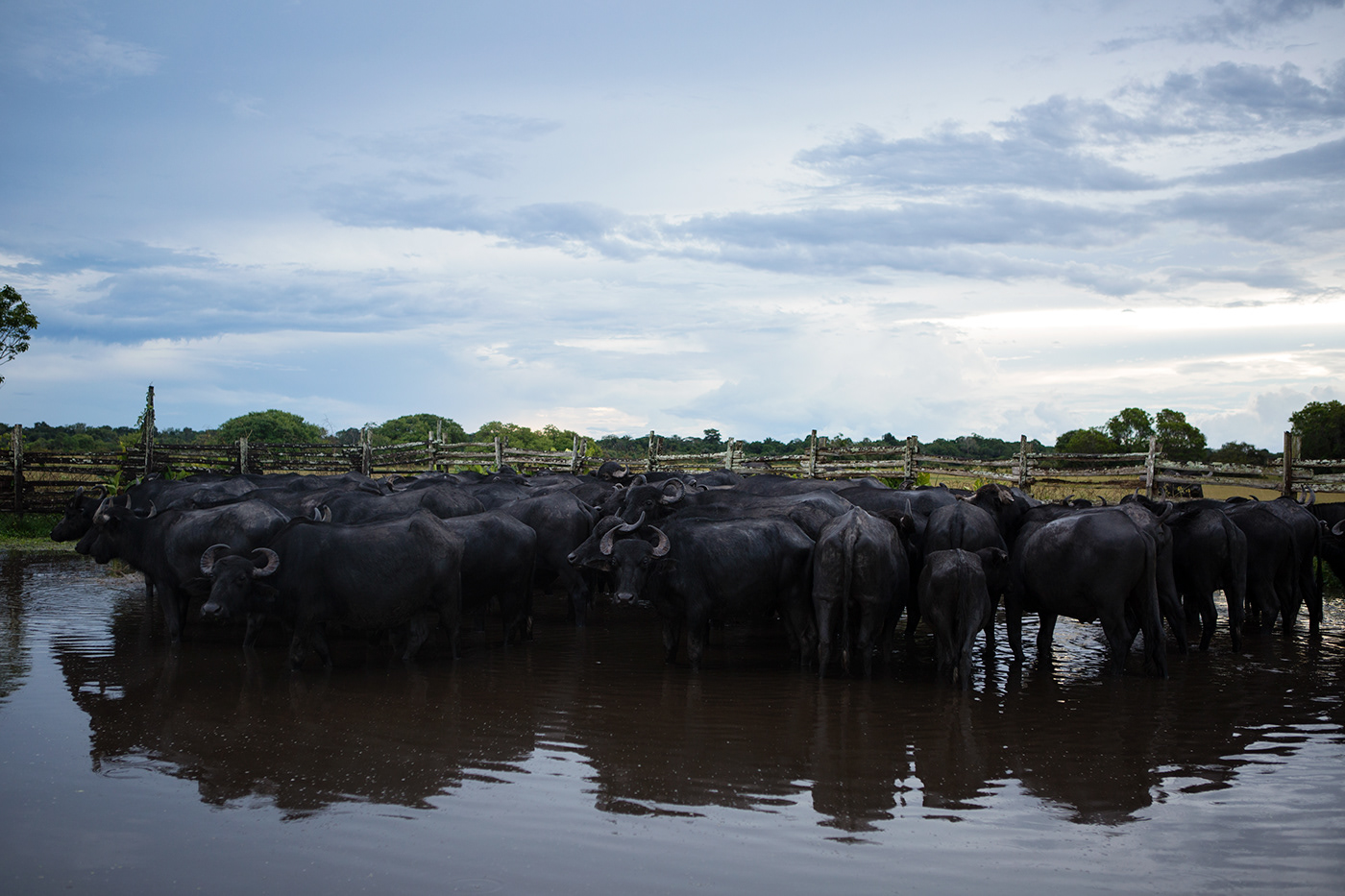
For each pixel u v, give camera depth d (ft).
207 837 17.95
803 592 34.91
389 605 33.24
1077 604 33.47
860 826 18.75
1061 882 16.24
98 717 26.37
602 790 20.75
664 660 35.58
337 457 110.83
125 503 50.11
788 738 24.91
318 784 21.01
